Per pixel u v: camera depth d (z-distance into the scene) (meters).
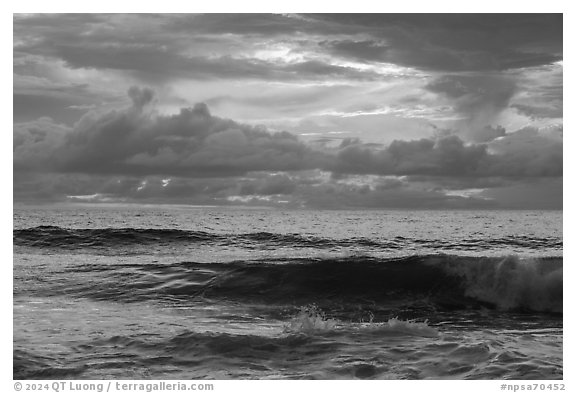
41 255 22.47
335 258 15.81
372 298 13.63
